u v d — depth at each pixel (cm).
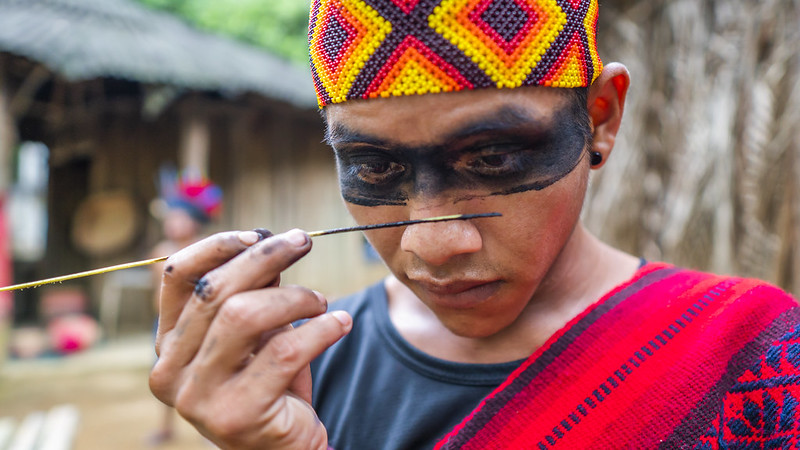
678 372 72
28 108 711
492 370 80
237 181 773
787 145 179
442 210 63
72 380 563
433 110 60
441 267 66
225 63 713
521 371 76
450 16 58
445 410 80
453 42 58
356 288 757
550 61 61
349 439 85
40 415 320
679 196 193
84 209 785
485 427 74
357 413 86
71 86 686
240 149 773
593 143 76
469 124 60
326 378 92
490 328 71
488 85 59
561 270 83
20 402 493
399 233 67
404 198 66
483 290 67
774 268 180
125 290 783
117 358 649
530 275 67
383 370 87
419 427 81
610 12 210
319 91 68
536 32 60
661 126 201
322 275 770
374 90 61
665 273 83
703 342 73
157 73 607
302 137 786
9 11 618
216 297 58
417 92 59
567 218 67
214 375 59
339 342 94
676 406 71
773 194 182
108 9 712
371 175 66
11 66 586
